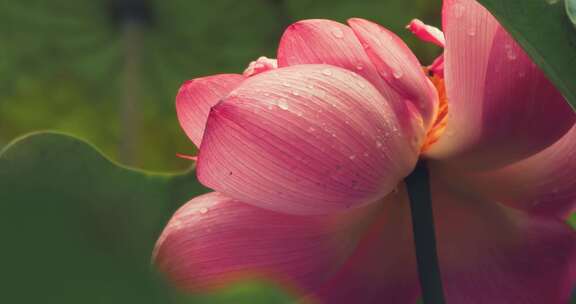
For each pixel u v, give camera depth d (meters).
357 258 0.82
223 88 0.81
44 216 0.65
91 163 0.76
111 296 0.63
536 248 0.83
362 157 0.76
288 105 0.75
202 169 0.76
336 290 0.82
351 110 0.76
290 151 0.75
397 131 0.77
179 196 0.83
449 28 0.77
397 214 0.82
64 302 0.63
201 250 0.79
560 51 0.73
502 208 0.82
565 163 0.82
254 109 0.75
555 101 0.78
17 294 0.63
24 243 0.64
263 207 0.77
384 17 3.28
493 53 0.77
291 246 0.80
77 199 0.66
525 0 0.72
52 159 0.75
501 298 0.83
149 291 0.63
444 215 0.82
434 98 0.80
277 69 0.76
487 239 0.83
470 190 0.82
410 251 0.82
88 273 0.63
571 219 0.94
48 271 0.63
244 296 0.63
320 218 0.79
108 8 3.33
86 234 0.65
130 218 0.68
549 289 0.83
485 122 0.78
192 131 0.82
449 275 0.83
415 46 3.23
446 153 0.80
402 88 0.78
